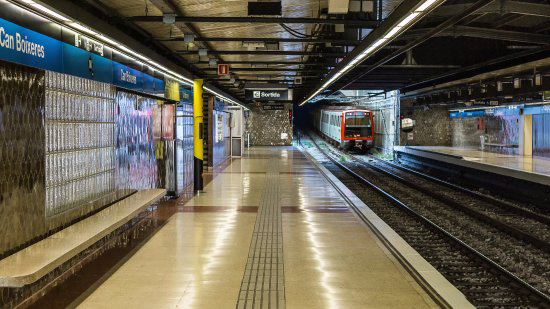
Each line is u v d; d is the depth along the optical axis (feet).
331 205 38.24
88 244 19.12
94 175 26.35
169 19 26.07
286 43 41.75
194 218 32.73
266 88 66.44
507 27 47.34
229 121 94.48
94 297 17.70
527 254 29.55
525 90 60.85
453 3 38.96
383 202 50.19
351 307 16.79
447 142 105.50
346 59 36.65
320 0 28.27
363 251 24.34
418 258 21.75
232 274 20.47
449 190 60.90
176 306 16.83
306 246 25.26
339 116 126.11
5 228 17.39
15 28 17.85
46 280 19.31
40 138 20.15
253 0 26.55
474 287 22.84
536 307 19.85
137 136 34.99
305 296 17.84
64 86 22.70
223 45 42.73
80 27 20.77
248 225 30.48
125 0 25.11
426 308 16.78
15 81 18.45
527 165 60.49
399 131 105.60
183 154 46.91
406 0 20.54
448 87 78.84
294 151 114.32
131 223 30.89
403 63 59.77
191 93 52.31
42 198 20.20
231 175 60.80
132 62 31.83
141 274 20.44
